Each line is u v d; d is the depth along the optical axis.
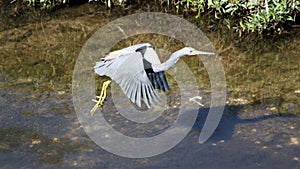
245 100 9.06
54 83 9.69
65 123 8.53
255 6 11.66
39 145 8.00
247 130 8.23
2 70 10.10
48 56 10.62
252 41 11.09
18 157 7.73
